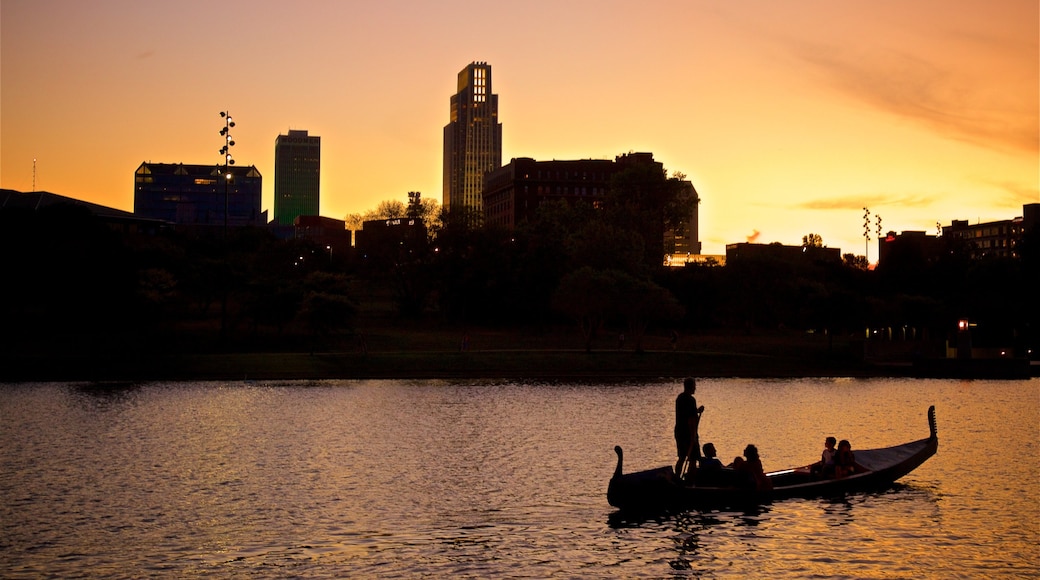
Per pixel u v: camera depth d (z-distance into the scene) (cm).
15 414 6216
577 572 2570
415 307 15550
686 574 2553
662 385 8775
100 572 2553
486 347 12181
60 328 11731
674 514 3206
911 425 5759
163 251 13475
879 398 7612
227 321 13188
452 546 2820
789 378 9881
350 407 6712
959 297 13625
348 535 2955
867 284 15512
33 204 18288
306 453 4572
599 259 13388
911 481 3806
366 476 3953
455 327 14412
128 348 10931
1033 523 3097
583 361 10394
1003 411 6612
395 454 4544
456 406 6775
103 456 4466
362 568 2598
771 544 2836
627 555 2727
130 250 12638
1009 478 3881
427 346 12138
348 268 17288
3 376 9112
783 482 3484
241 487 3709
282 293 11594
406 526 3069
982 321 12812
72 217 12938
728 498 3247
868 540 2884
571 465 4222
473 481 3834
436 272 14750
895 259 17900
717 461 3369
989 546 2825
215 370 9469
